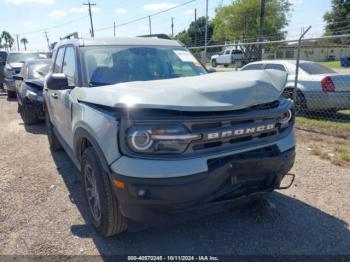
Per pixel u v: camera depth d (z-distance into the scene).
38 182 4.59
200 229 3.31
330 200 3.91
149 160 2.49
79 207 3.83
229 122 2.70
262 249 2.99
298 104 8.83
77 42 4.23
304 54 26.50
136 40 4.43
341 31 52.84
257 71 3.27
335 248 2.99
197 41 64.44
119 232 3.10
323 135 7.06
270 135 3.02
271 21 53.19
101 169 2.90
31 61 9.82
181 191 2.50
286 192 4.13
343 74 8.63
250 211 3.60
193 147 2.57
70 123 3.87
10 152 6.11
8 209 3.80
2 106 12.33
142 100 2.55
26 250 3.03
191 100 2.59
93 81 3.69
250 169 2.82
